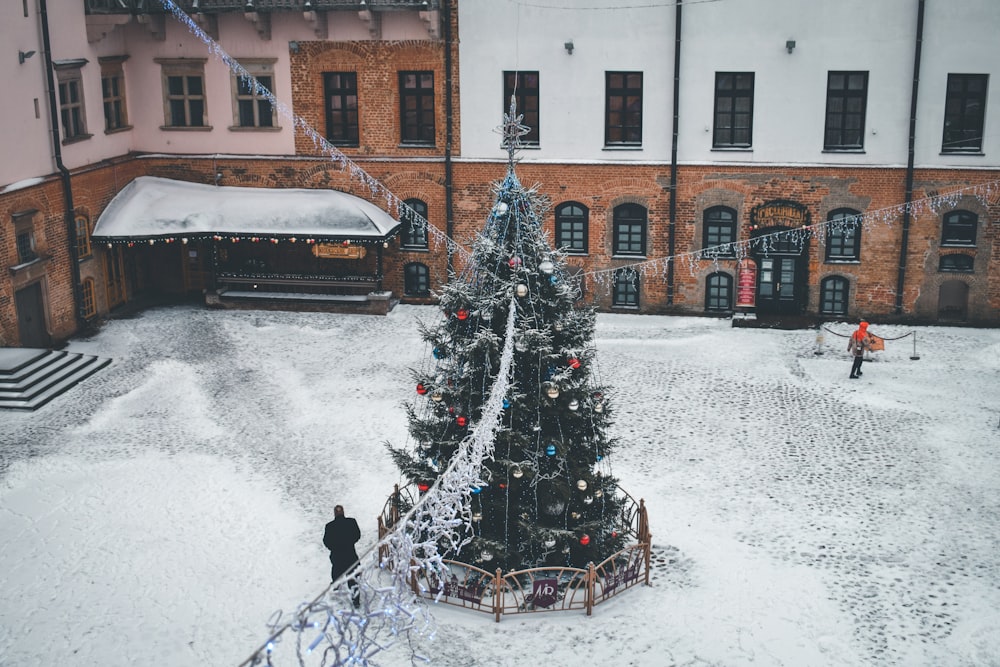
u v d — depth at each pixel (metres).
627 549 17.61
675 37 31.28
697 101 31.81
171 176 34.59
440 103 32.81
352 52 32.75
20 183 28.36
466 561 17.84
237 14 33.00
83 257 31.72
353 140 33.78
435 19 31.56
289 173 34.12
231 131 34.00
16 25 27.95
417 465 17.64
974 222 31.53
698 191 32.47
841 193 31.88
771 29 30.98
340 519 17.47
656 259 33.12
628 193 32.75
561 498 17.17
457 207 33.56
